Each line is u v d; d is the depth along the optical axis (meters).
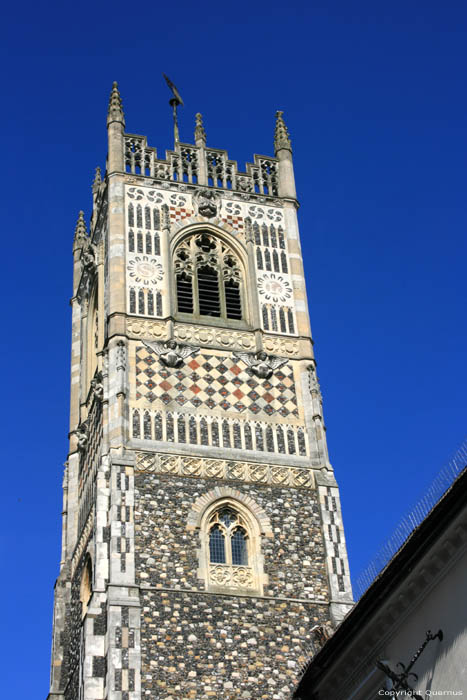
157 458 59.16
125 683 51.66
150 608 54.25
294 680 54.16
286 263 69.25
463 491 36.03
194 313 65.69
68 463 71.00
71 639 62.22
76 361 74.94
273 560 57.62
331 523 59.44
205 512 58.12
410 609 40.25
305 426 63.03
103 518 56.97
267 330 66.06
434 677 38.22
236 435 61.44
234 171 72.44
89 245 75.44
